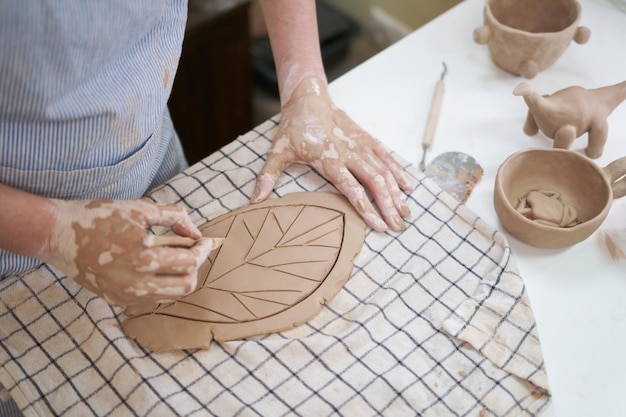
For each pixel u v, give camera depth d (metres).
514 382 0.78
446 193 0.96
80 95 0.78
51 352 0.81
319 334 0.82
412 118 1.09
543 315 0.85
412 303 0.84
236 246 0.89
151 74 0.87
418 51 1.20
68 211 0.76
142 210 0.78
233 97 1.91
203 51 1.68
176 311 0.83
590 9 1.26
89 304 0.85
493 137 1.06
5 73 0.70
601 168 0.91
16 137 0.77
